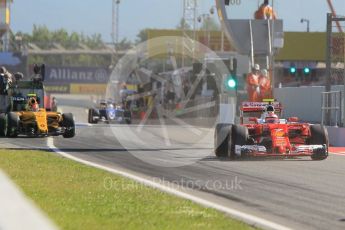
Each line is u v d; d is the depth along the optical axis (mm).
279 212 31250
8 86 79938
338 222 28875
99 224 26031
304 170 48594
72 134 79812
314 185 40469
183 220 27547
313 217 30000
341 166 51594
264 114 57156
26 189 34750
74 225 25438
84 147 66750
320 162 54625
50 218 26109
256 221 28469
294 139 58094
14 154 55906
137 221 27000
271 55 111562
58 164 48812
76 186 37031
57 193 34031
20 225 18734
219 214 29453
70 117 80062
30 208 21469
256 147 54062
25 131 77062
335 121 78750
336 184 40969
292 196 36094
